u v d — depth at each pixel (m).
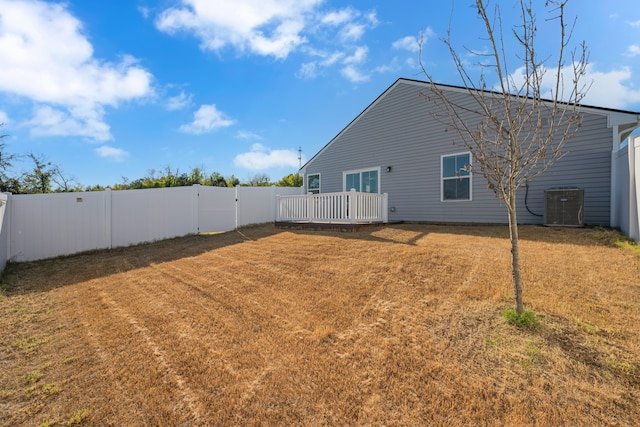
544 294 3.57
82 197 8.75
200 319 3.70
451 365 2.49
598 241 5.78
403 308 3.57
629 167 5.69
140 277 5.77
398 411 2.06
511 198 3.18
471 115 9.86
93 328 3.59
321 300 4.00
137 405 2.25
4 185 14.09
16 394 2.42
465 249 5.80
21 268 7.09
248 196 12.54
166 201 10.19
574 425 1.84
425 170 11.08
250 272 5.51
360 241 7.15
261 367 2.65
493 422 1.91
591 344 2.58
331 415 2.05
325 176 14.63
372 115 12.71
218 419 2.07
